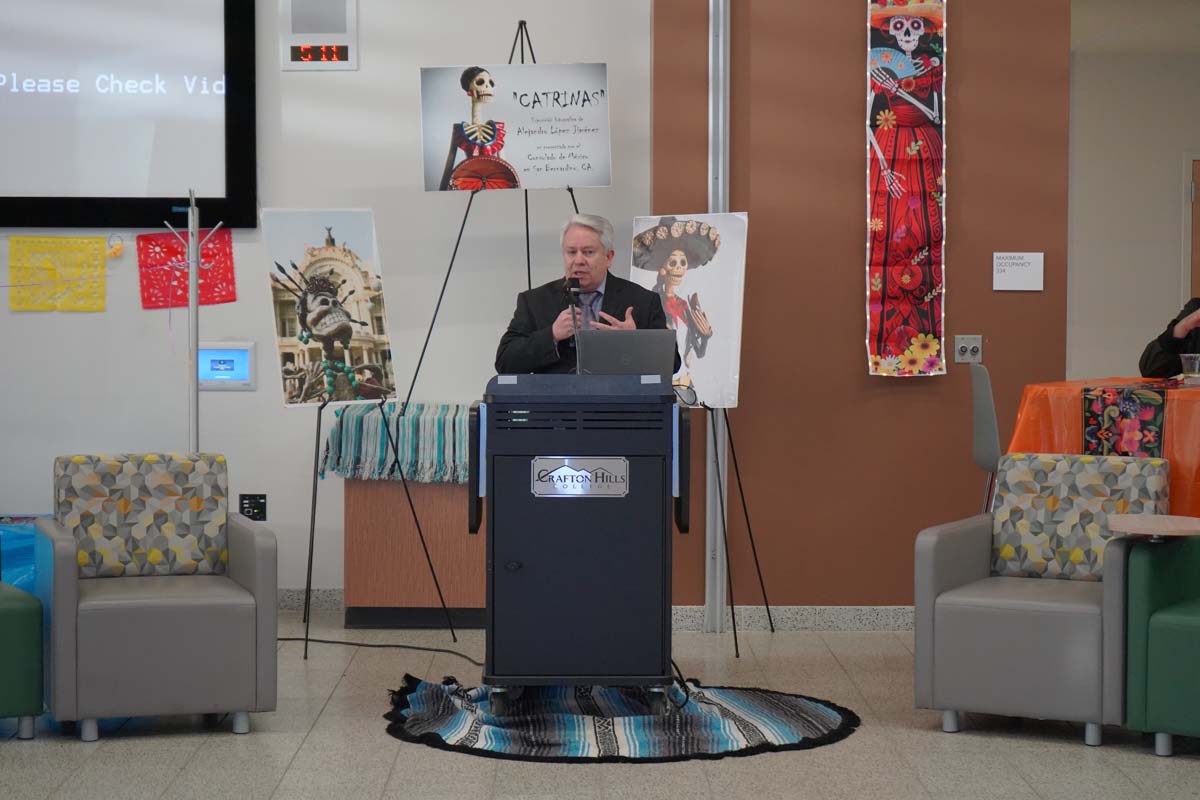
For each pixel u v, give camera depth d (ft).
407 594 20.03
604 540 13.83
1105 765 13.05
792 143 19.95
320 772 12.67
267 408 21.15
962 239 20.06
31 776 12.53
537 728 14.14
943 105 19.81
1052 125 19.99
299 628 20.06
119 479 15.44
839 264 20.02
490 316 21.18
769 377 20.08
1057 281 20.06
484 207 21.18
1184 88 31.96
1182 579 14.03
